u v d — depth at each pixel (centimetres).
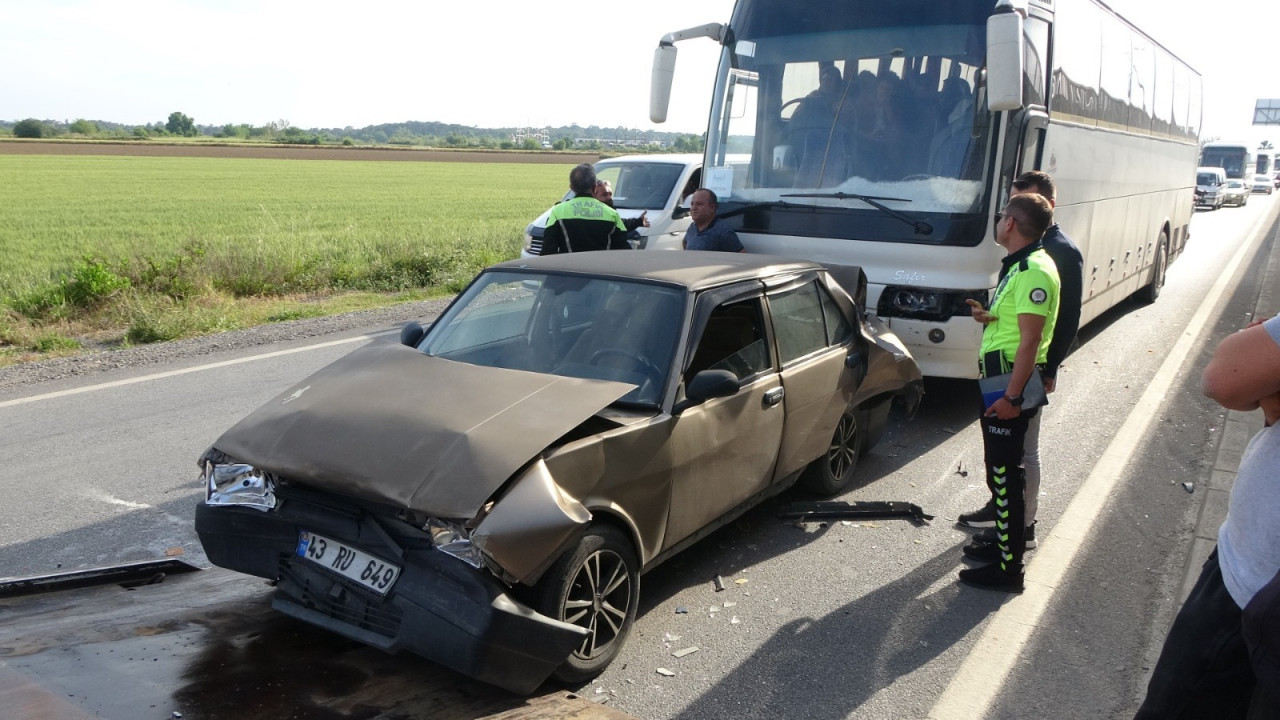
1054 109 799
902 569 495
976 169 711
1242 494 239
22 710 309
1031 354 439
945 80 729
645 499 400
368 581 351
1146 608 455
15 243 2350
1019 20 661
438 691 352
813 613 445
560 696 357
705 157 838
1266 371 221
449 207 3859
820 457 562
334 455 360
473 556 329
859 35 763
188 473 620
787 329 516
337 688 349
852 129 760
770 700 371
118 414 749
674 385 421
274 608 376
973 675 392
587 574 374
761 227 796
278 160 9356
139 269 1364
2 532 523
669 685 381
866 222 743
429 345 481
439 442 356
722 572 489
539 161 10394
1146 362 986
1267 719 228
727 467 457
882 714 363
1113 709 370
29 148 9488
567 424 367
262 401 790
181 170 7000
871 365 589
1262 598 221
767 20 807
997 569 469
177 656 367
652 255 531
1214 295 1471
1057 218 840
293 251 1616
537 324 466
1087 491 611
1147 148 1170
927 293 724
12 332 1084
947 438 736
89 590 439
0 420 732
